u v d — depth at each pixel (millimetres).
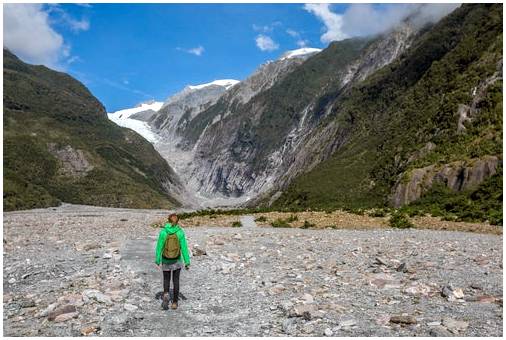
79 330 9070
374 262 16312
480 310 10188
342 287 12570
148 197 175250
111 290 12062
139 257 18688
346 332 8812
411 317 9398
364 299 11266
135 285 12898
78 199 156125
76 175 170000
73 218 68250
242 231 30609
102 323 9500
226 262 16750
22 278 14031
